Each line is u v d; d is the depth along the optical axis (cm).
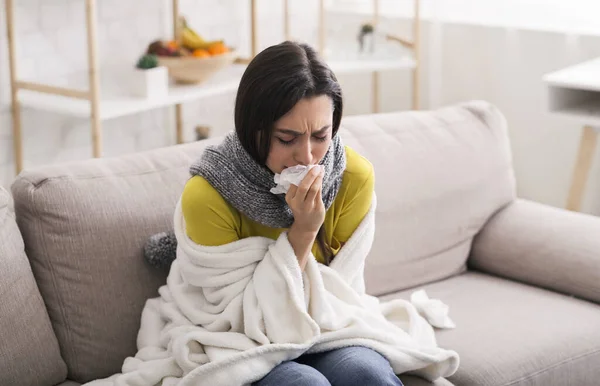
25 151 361
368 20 454
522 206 266
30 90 346
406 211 244
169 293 201
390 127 254
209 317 190
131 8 390
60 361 197
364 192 202
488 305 234
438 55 425
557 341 216
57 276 199
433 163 252
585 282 238
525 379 205
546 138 396
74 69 374
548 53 387
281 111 174
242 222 194
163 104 350
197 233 190
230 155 189
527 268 250
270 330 184
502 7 413
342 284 200
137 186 211
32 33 354
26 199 200
